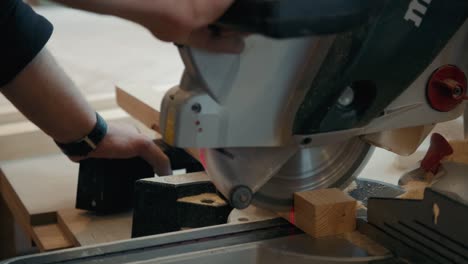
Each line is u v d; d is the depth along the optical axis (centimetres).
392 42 118
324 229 132
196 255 124
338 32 93
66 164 204
